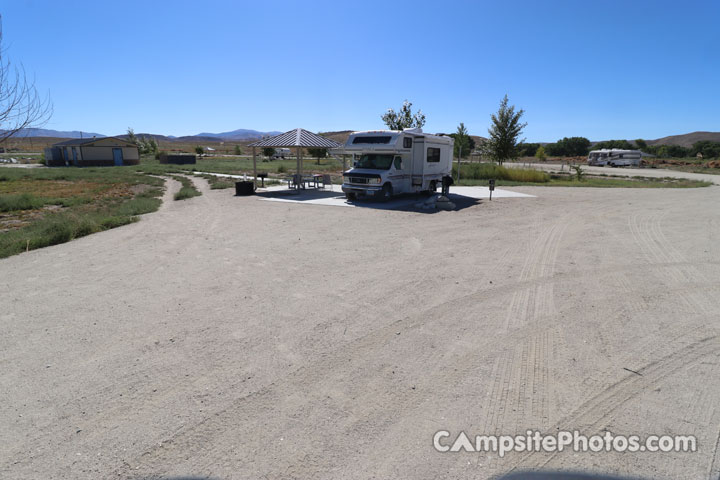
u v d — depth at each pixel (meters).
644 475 2.39
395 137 15.24
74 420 2.97
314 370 3.64
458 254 7.72
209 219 12.01
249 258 7.53
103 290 5.83
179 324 4.63
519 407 3.07
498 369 3.61
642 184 26.20
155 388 3.37
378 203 15.49
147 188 23.16
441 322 4.62
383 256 7.61
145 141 76.06
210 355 3.91
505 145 30.52
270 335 4.34
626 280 6.05
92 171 36.69
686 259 7.17
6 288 5.99
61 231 9.49
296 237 9.36
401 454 2.60
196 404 3.15
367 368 3.66
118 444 2.72
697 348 3.94
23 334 4.41
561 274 6.39
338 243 8.72
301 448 2.66
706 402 3.09
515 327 4.47
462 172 29.91
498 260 7.27
